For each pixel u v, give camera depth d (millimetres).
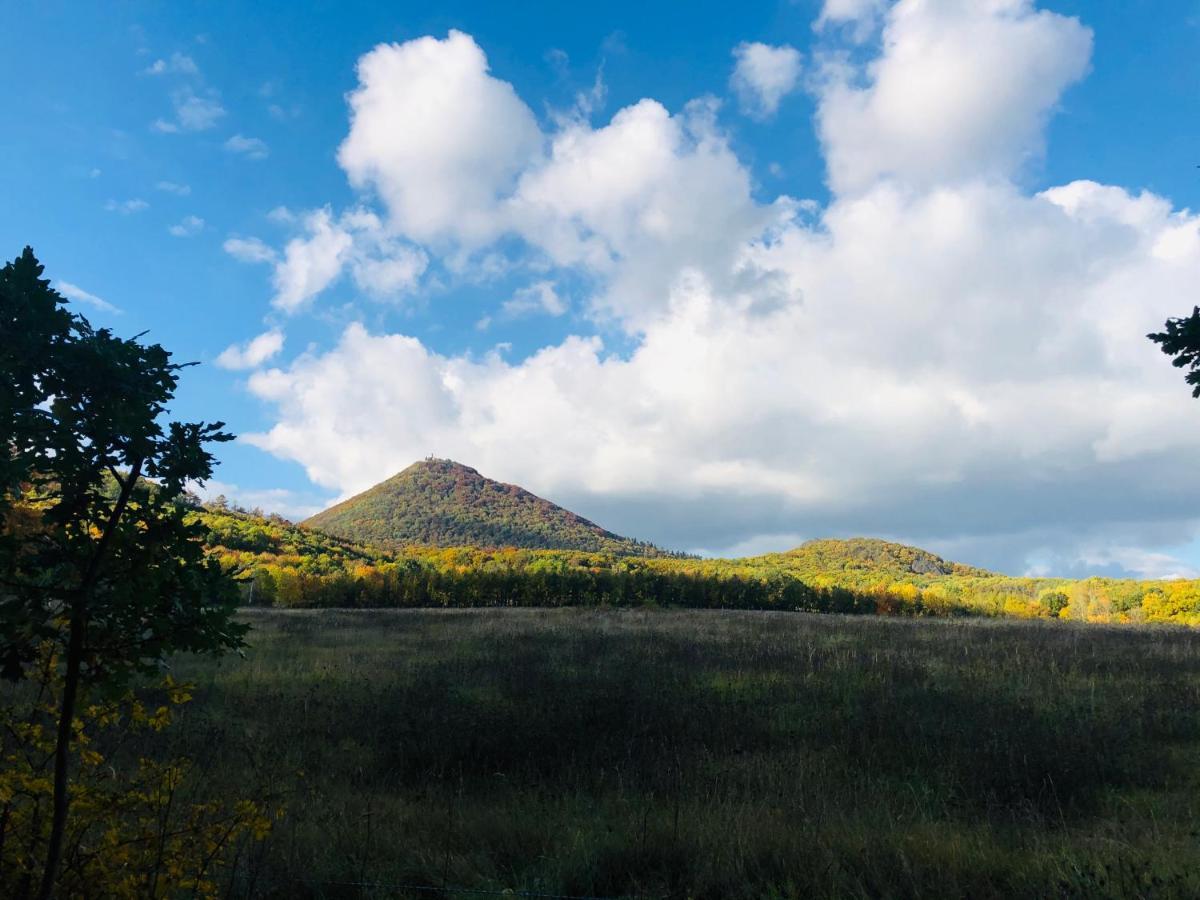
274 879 4355
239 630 3008
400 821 5574
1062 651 14805
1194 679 11273
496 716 8516
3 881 3000
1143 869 4230
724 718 8734
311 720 8672
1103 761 6812
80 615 2619
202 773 5652
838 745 7676
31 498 2791
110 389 2789
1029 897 4090
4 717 3148
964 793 6227
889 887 4258
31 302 2682
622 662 13359
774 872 4582
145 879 3211
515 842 5125
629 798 6094
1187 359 5059
